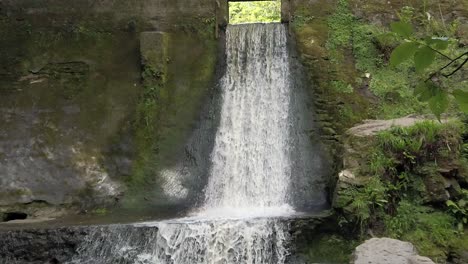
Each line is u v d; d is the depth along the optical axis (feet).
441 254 24.86
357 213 25.98
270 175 35.70
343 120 36.01
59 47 40.27
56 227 28.60
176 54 39.70
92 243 27.66
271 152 36.42
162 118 37.76
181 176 35.99
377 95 36.81
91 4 41.06
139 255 26.99
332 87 37.14
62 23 40.93
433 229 25.62
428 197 26.73
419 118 32.58
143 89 38.45
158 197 35.32
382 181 26.94
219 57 39.47
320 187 33.81
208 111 37.96
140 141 37.17
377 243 18.37
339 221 26.40
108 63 39.65
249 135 37.32
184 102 38.27
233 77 38.99
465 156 27.84
